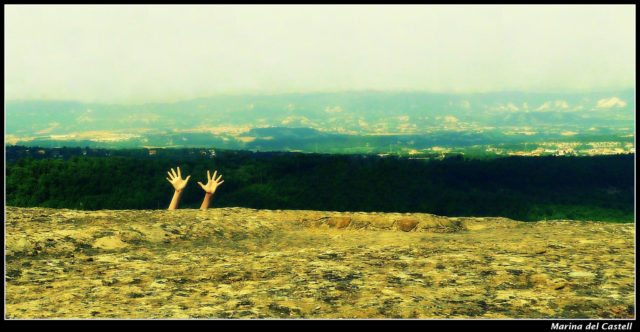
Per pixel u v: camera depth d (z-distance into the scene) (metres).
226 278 5.05
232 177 70.12
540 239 7.04
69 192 55.62
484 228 8.45
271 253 6.32
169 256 6.18
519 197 67.56
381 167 75.31
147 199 57.69
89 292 4.50
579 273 5.03
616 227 8.05
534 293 4.43
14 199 53.19
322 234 7.96
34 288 4.61
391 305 4.09
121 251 6.45
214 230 7.80
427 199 65.19
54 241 6.44
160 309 4.00
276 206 61.66
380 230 8.33
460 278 4.95
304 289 4.60
